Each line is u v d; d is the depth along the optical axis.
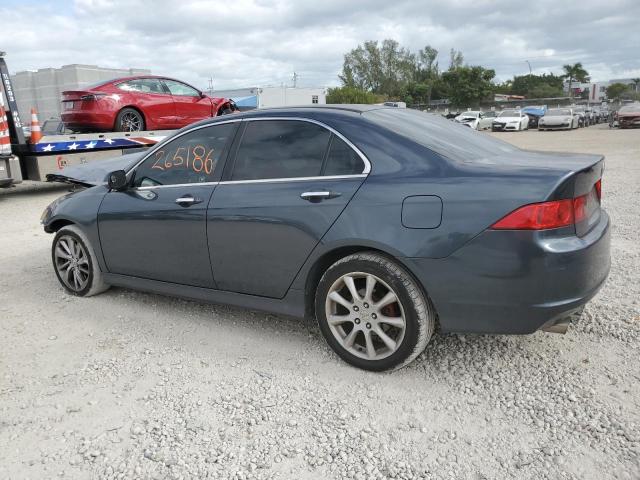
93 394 3.26
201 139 4.04
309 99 44.84
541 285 2.81
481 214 2.85
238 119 3.88
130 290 5.05
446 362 3.45
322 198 3.30
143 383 3.37
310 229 3.33
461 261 2.91
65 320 4.39
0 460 2.70
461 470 2.50
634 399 2.95
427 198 2.99
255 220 3.56
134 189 4.34
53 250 4.98
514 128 35.16
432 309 3.17
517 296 2.84
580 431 2.71
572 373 3.24
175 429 2.89
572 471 2.45
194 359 3.65
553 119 33.91
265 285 3.65
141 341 3.95
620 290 4.49
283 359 3.60
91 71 34.97
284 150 3.60
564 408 2.90
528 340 3.67
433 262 2.97
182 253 4.02
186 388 3.29
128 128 11.66
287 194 3.46
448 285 2.96
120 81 11.59
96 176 7.10
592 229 3.09
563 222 2.82
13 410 3.12
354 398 3.11
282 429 2.86
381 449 2.67
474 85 77.62
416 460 2.58
